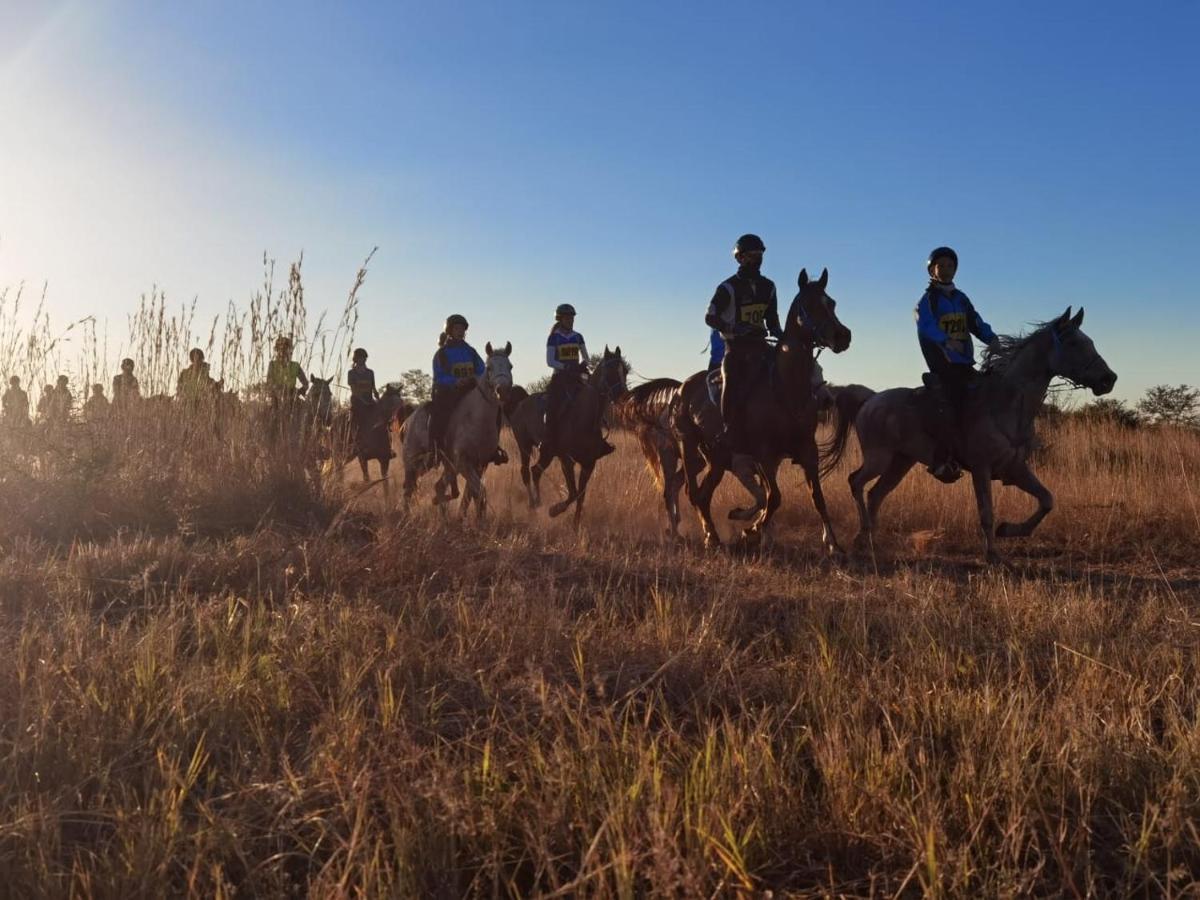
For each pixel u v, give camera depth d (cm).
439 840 315
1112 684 469
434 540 786
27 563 697
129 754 373
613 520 1322
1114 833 341
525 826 321
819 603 639
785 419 983
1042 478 1349
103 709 402
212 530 875
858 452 1645
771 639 582
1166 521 1109
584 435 1255
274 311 1012
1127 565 982
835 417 1117
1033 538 1123
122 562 688
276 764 385
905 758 370
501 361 1175
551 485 1561
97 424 952
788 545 1105
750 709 446
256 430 982
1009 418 945
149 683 428
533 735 397
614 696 462
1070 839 329
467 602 610
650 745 389
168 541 744
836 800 345
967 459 969
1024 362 951
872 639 577
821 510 1014
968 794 346
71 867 312
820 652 528
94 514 845
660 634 544
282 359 1016
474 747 387
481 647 523
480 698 455
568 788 339
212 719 408
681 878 274
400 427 1489
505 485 1612
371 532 907
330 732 392
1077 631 572
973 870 298
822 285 970
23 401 961
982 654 536
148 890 290
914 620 584
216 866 295
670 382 1181
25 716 402
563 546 892
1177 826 324
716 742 389
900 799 343
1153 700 441
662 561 830
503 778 356
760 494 1052
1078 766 364
